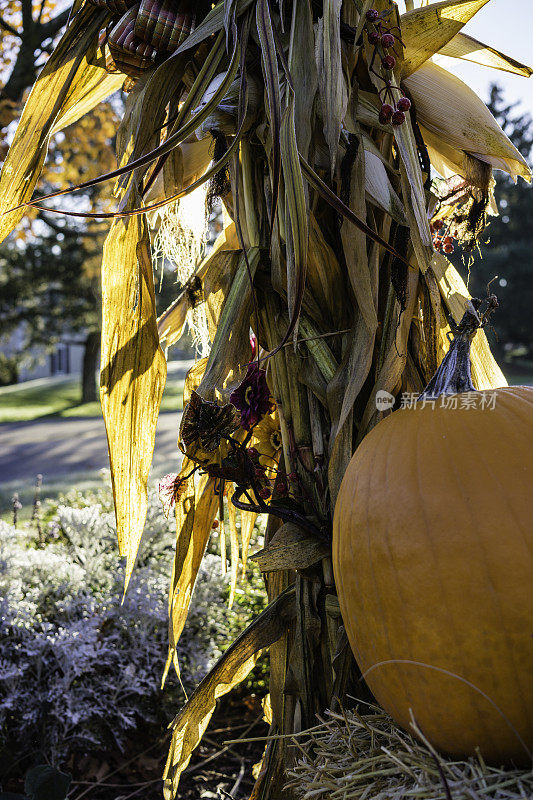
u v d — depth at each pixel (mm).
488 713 1027
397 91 1352
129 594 2701
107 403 1617
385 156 1428
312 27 1318
